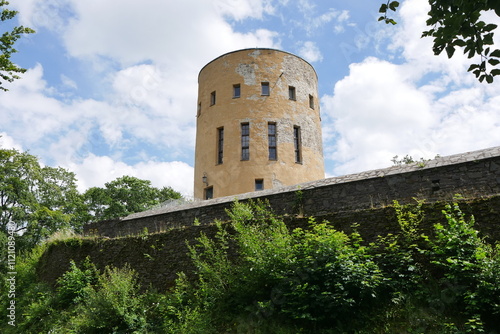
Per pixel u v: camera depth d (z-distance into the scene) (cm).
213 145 1964
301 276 741
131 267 1206
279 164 1858
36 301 1354
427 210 777
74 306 1188
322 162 2075
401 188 943
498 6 376
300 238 874
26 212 2725
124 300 981
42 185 2983
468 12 420
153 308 992
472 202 745
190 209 1333
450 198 847
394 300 684
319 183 1092
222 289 876
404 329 642
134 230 1539
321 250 746
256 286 820
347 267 706
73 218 3175
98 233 1688
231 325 805
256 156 1858
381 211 832
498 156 839
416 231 769
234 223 972
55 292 1362
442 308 646
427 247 738
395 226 802
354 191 1004
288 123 1948
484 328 589
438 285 691
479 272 634
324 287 715
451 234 675
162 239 1173
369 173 1025
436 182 905
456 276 647
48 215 2780
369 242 819
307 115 2045
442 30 455
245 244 852
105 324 936
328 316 699
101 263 1312
